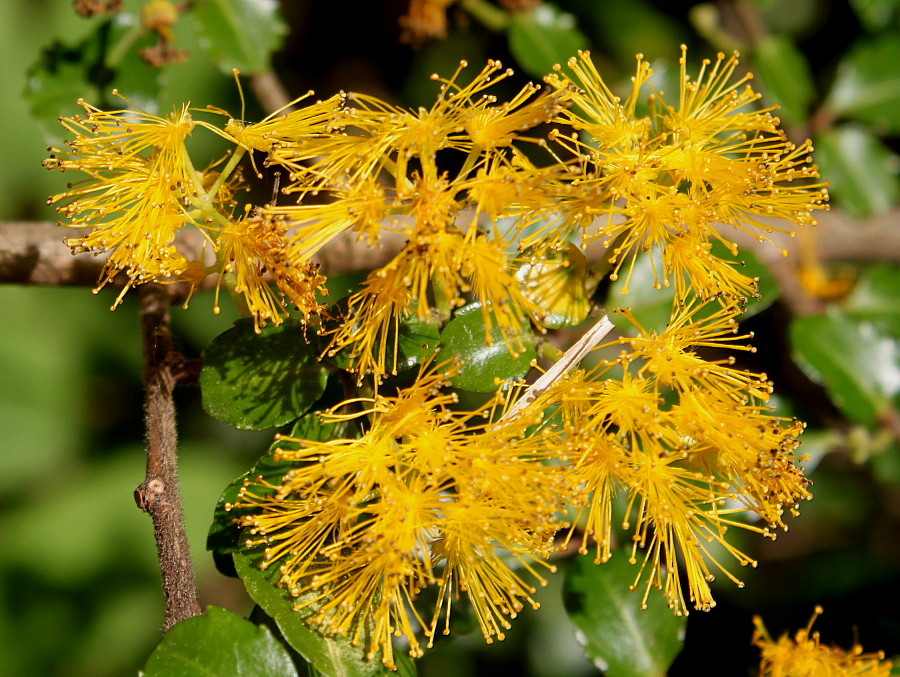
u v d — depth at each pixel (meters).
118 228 0.34
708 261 0.34
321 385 0.34
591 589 0.36
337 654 0.33
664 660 0.36
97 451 0.43
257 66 0.38
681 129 0.34
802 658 0.36
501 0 0.40
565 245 0.34
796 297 0.40
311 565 0.34
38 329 0.43
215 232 0.34
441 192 0.33
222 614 0.33
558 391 0.34
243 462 0.43
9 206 0.43
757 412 0.34
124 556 0.43
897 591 0.42
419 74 0.47
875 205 0.41
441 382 0.33
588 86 0.34
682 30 0.44
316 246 0.33
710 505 0.36
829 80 0.44
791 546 0.43
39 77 0.38
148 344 0.35
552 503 0.33
